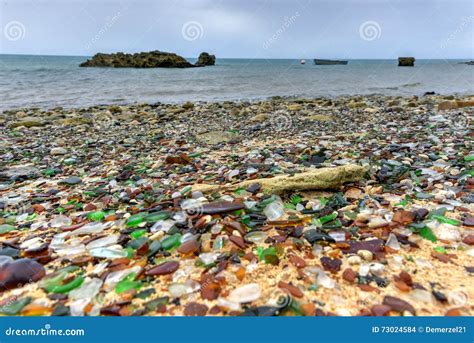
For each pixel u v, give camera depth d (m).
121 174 0.95
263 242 0.54
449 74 7.89
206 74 7.73
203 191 0.74
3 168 1.08
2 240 0.59
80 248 0.54
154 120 2.10
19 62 12.67
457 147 1.05
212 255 0.50
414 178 0.79
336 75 7.57
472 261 0.47
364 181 0.78
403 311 0.39
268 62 18.39
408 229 0.55
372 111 2.23
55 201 0.77
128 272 0.47
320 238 0.53
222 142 1.40
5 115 2.39
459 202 0.65
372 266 0.46
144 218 0.63
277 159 1.04
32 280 0.46
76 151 1.32
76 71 7.89
